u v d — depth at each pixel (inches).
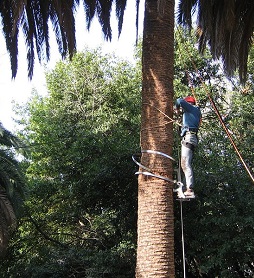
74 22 389.1
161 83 298.5
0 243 596.7
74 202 652.7
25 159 765.9
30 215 700.7
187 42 706.8
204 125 695.1
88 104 767.1
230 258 508.4
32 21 414.3
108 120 684.1
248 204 505.0
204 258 537.6
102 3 411.2
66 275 577.3
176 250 567.8
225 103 740.7
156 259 264.4
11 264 689.6
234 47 416.5
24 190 616.7
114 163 570.3
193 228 541.3
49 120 726.5
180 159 296.5
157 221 271.0
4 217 597.0
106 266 554.3
